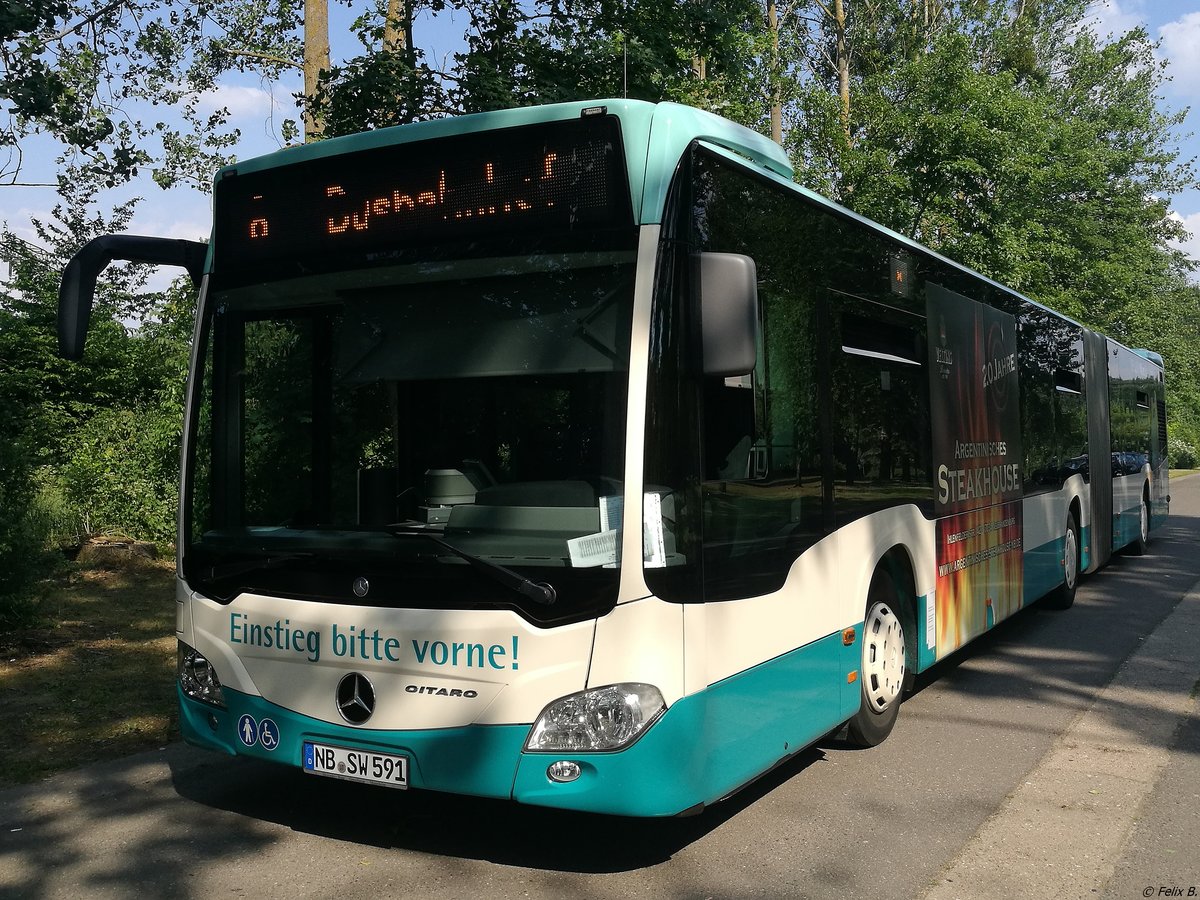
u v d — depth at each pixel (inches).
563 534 149.3
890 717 235.3
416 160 169.6
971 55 934.4
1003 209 864.9
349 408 172.4
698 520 153.5
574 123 158.6
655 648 145.7
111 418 549.3
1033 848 174.1
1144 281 1398.9
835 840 177.0
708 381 159.3
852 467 212.1
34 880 162.1
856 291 220.4
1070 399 422.0
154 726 244.5
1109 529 498.6
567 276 156.8
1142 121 1512.1
